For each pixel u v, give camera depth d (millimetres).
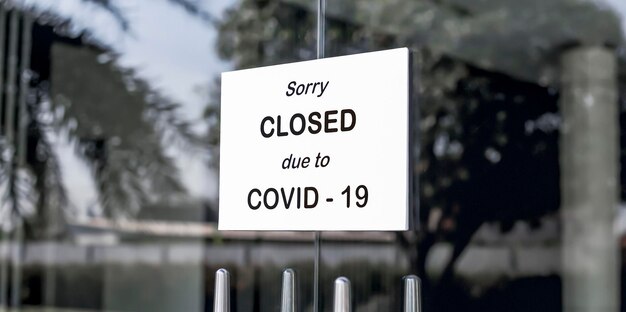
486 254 4320
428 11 4492
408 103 2322
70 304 5805
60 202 5812
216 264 5324
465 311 4258
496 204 4367
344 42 4508
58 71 5770
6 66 5750
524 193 4363
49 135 5805
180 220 5621
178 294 5535
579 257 4285
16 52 5742
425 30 4543
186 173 5574
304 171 2480
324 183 2439
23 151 5777
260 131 2586
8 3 5730
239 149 2621
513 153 4430
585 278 4230
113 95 5758
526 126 4461
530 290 4262
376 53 2387
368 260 4379
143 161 5730
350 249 4426
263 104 2588
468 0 4449
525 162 4414
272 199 2533
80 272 5805
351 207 2383
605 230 4301
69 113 5785
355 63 2424
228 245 5195
